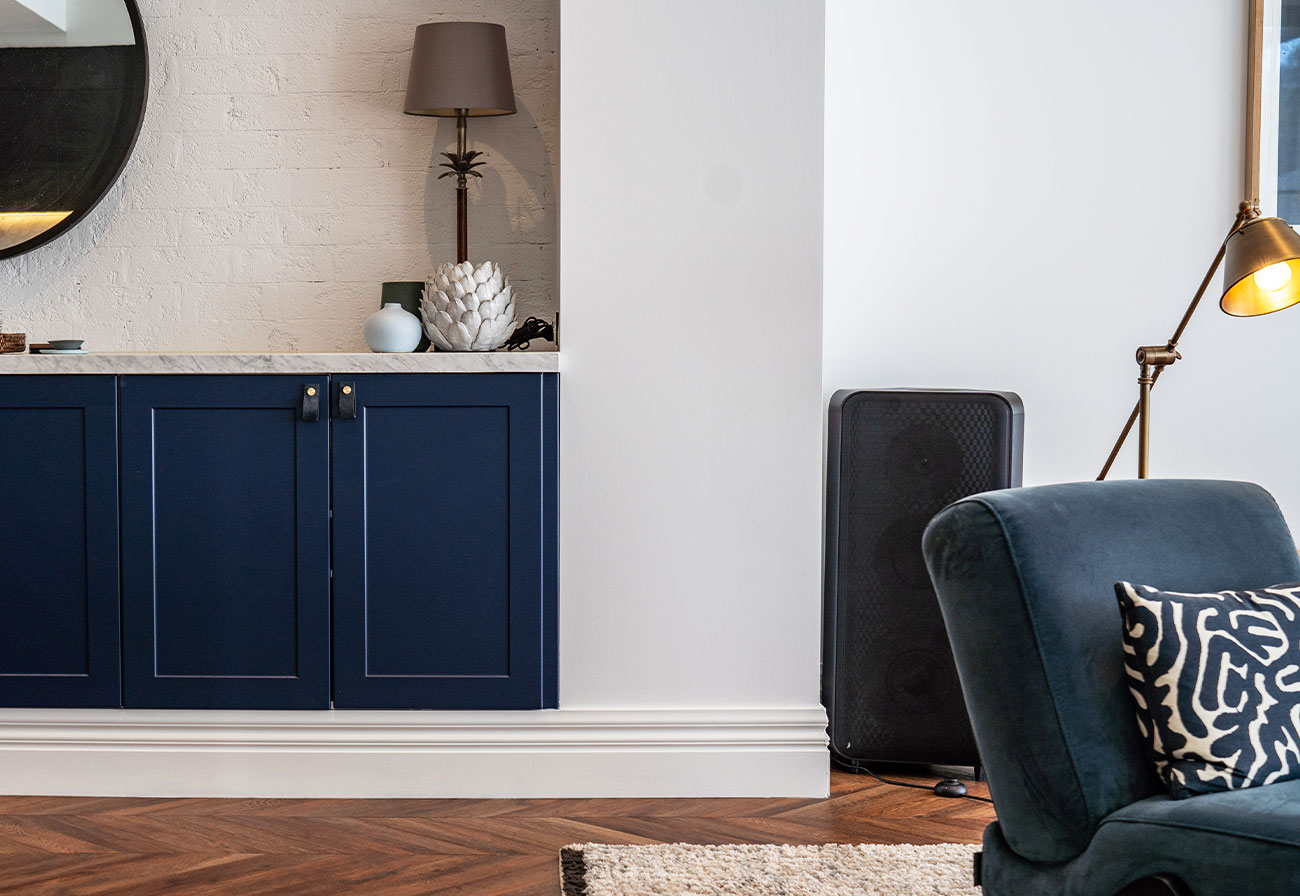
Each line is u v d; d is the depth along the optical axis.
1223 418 3.01
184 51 2.81
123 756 2.48
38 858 2.14
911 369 2.96
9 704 2.45
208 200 2.83
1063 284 2.97
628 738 2.49
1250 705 1.53
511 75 2.78
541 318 2.85
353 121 2.83
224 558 2.44
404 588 2.44
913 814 2.40
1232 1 2.93
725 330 2.47
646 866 2.07
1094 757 1.55
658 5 2.44
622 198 2.45
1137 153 2.95
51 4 2.78
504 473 2.44
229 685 2.45
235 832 2.28
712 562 2.49
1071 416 2.99
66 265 2.84
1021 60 2.93
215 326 2.85
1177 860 1.39
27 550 2.43
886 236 2.94
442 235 2.84
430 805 2.44
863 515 2.61
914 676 2.60
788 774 2.51
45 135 2.79
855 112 2.92
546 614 2.46
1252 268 2.03
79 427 2.42
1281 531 1.88
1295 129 2.93
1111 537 1.71
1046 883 1.57
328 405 2.42
